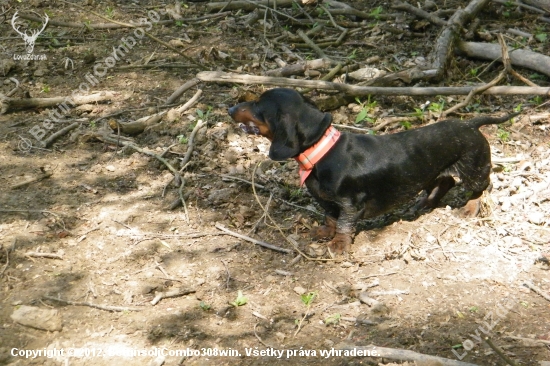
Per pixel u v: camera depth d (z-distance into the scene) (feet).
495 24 10.37
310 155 6.13
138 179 7.29
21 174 7.29
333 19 10.45
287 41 10.00
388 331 5.60
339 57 9.56
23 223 6.61
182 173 7.35
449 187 6.89
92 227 6.60
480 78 9.21
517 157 7.57
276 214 6.87
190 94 8.75
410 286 6.02
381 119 8.23
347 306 5.83
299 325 5.63
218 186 7.19
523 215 6.80
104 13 10.78
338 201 6.24
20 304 5.78
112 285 5.99
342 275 6.14
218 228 6.65
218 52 9.37
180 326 5.63
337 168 6.14
